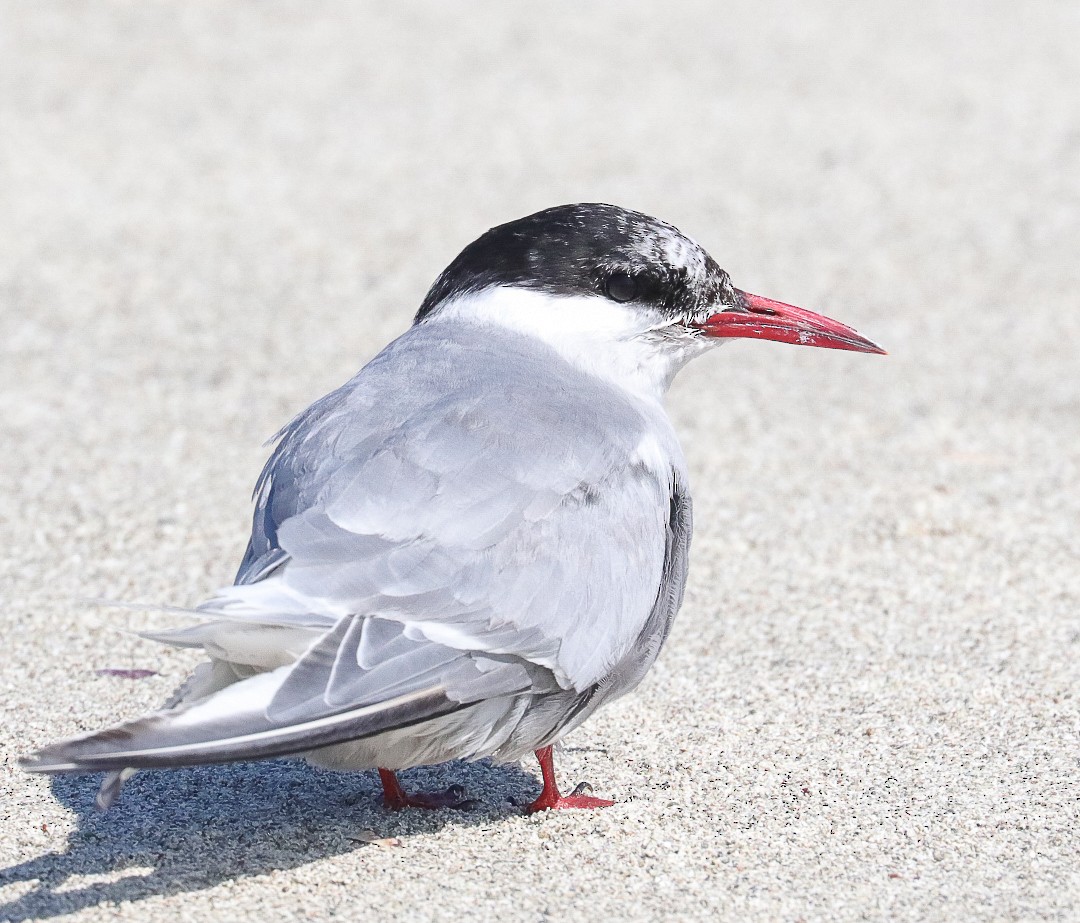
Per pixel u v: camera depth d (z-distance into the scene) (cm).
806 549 1134
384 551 699
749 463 1293
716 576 1089
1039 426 1370
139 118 2288
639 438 804
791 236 1856
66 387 1432
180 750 602
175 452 1295
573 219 873
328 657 654
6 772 817
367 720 651
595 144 2194
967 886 710
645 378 892
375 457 729
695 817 780
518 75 2531
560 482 749
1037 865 728
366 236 1855
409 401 772
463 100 2402
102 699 895
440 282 891
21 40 2648
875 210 1948
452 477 727
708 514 1195
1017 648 972
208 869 729
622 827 772
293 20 2836
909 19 2872
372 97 2412
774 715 892
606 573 756
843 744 856
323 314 1620
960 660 958
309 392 1423
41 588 1047
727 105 2378
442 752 738
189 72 2519
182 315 1616
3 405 1388
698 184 2033
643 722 890
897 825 767
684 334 896
